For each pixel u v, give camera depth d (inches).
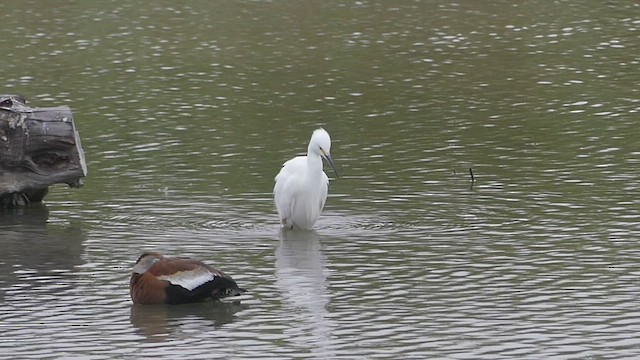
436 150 854.5
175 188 768.9
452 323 526.3
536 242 642.8
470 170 773.9
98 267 614.2
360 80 1072.2
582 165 803.4
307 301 558.6
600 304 546.9
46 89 1037.8
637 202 714.2
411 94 1023.6
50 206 733.9
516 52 1169.4
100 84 1058.1
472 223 682.2
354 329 521.7
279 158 840.3
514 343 501.7
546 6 1379.2
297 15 1343.5
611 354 488.4
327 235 669.3
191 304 557.3
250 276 597.9
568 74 1079.6
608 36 1227.9
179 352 495.8
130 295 565.3
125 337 514.0
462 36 1238.9
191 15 1344.7
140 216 708.0
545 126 914.1
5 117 698.2
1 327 526.6
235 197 749.9
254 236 669.9
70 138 702.5
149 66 1123.3
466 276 589.6
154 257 565.3
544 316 533.0
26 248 647.1
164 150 861.8
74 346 503.5
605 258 612.7
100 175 801.6
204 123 938.1
